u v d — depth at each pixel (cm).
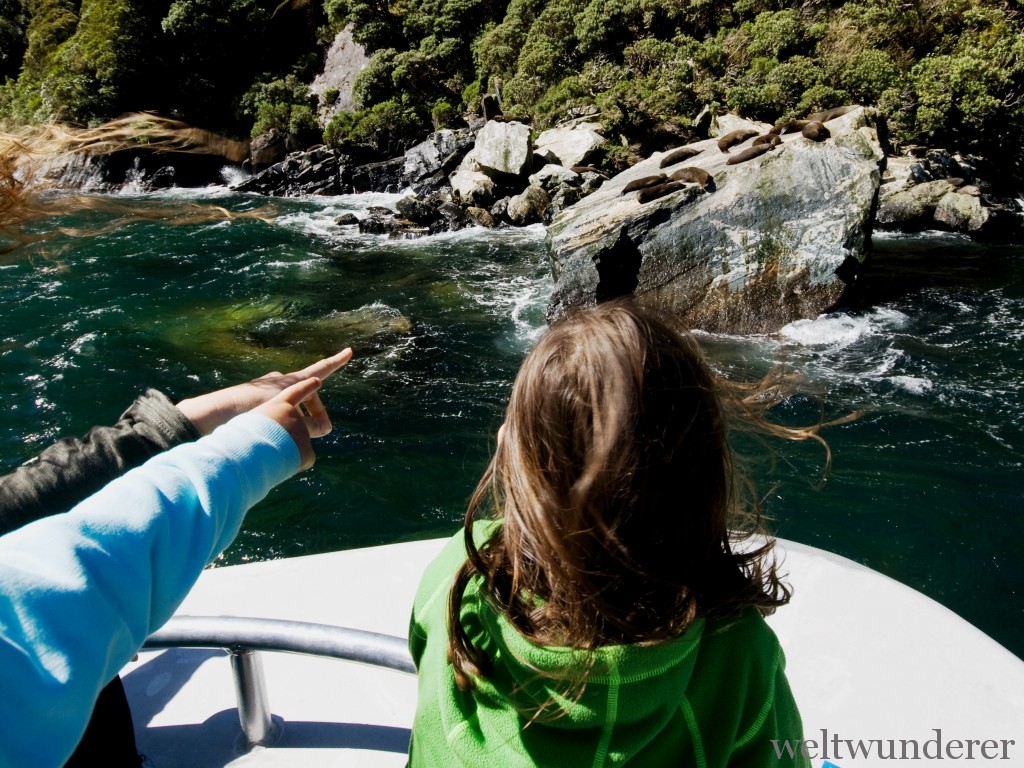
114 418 883
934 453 723
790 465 684
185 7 2522
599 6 2595
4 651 44
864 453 726
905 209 1683
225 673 166
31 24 1952
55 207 134
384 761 146
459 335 1113
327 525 684
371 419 852
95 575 51
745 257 1076
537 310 1220
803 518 646
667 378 77
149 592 54
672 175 1166
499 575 85
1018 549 607
